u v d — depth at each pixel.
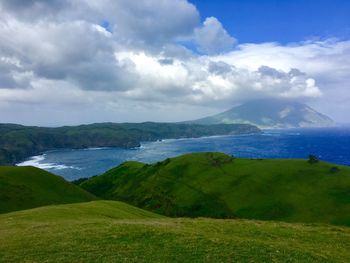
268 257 26.61
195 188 164.88
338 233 40.78
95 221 40.94
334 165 155.25
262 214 128.00
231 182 159.00
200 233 33.66
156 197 170.38
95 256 25.84
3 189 97.06
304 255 28.00
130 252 26.86
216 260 25.41
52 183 116.81
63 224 38.75
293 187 140.75
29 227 37.81
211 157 198.25
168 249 27.67
